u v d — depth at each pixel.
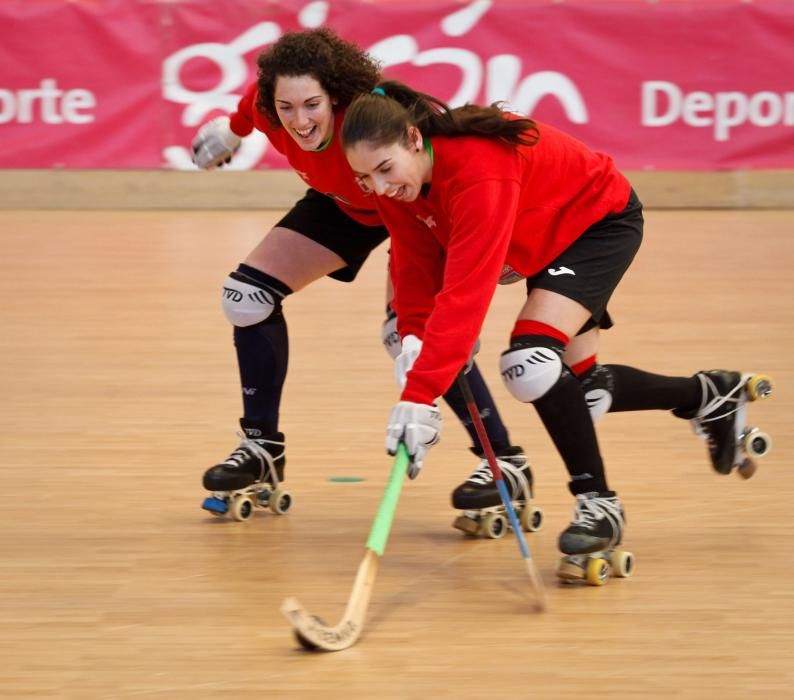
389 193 7.10
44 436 11.12
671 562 8.01
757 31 25.81
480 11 25.47
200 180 26.33
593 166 7.84
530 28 25.56
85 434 11.19
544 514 9.05
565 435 7.60
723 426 8.77
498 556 8.17
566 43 25.64
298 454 10.60
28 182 26.11
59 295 17.72
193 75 25.80
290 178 26.45
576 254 7.77
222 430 11.32
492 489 8.41
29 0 25.38
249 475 8.86
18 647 6.66
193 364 13.91
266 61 7.98
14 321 16.11
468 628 6.92
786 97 26.09
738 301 17.33
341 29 25.39
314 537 8.54
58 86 25.75
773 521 8.84
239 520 8.89
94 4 25.50
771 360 13.88
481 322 7.07
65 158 26.00
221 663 6.44
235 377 13.34
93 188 26.17
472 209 7.08
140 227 23.86
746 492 9.51
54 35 25.53
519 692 6.07
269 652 6.59
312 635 6.42
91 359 14.14
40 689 6.13
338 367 13.80
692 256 20.98
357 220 8.92
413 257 7.83
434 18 25.47
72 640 6.75
